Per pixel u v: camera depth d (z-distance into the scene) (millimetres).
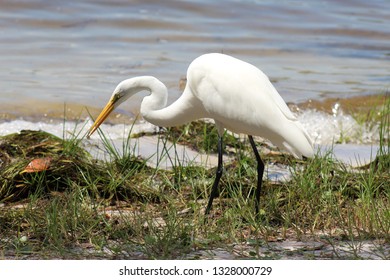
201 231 9062
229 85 10008
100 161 11664
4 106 16188
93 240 8570
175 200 10391
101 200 10250
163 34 23516
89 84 18141
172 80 18547
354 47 23953
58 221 8906
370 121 16328
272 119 9695
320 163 11336
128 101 17094
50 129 14977
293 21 26375
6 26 22953
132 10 25641
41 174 10570
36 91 17312
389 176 10977
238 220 9445
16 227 9047
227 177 11016
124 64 19969
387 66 21922
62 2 25438
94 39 22422
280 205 10062
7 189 10500
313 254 8258
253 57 21984
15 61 19859
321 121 16453
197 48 22266
